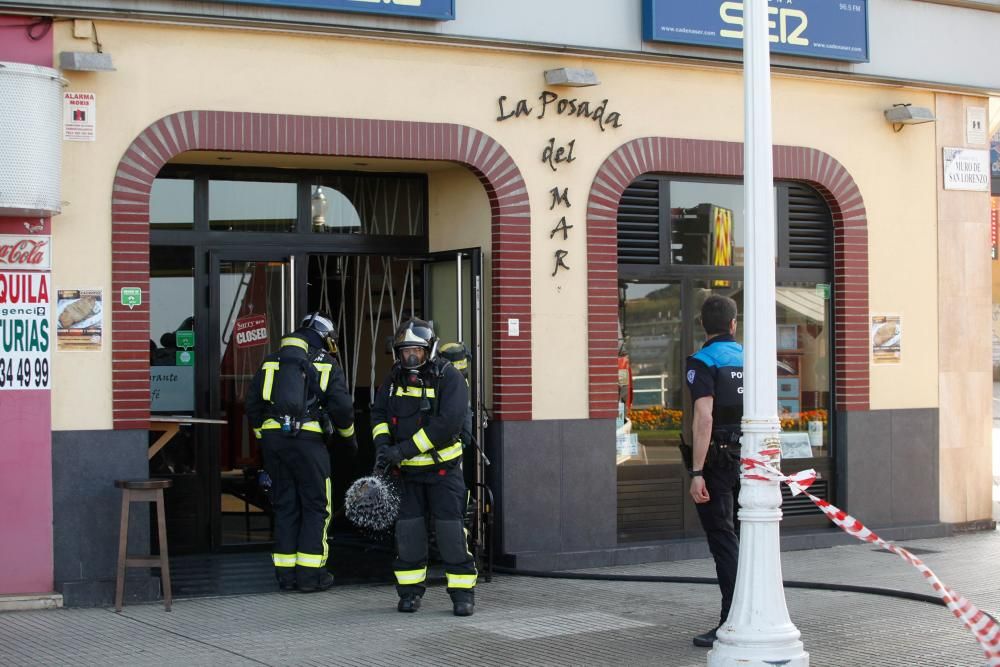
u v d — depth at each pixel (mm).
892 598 9594
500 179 10609
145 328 9227
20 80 8500
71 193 9078
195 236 10688
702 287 11844
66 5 8992
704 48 11438
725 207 12000
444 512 8742
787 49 11859
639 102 11305
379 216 11359
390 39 10109
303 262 11023
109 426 9141
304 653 7555
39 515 8969
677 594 9695
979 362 13227
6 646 7703
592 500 10945
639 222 11539
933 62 12875
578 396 10922
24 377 8945
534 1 10703
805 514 12391
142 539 9164
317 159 10367
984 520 13203
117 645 7727
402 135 10227
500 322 10602
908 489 12766
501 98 10633
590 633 8227
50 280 9008
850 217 12445
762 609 6949
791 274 12367
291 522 9539
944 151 13031
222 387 10836
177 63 9430
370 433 11805
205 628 8242
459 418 8633
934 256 12977
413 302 11664
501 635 8141
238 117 9617
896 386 12727
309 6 9648
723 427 8023
